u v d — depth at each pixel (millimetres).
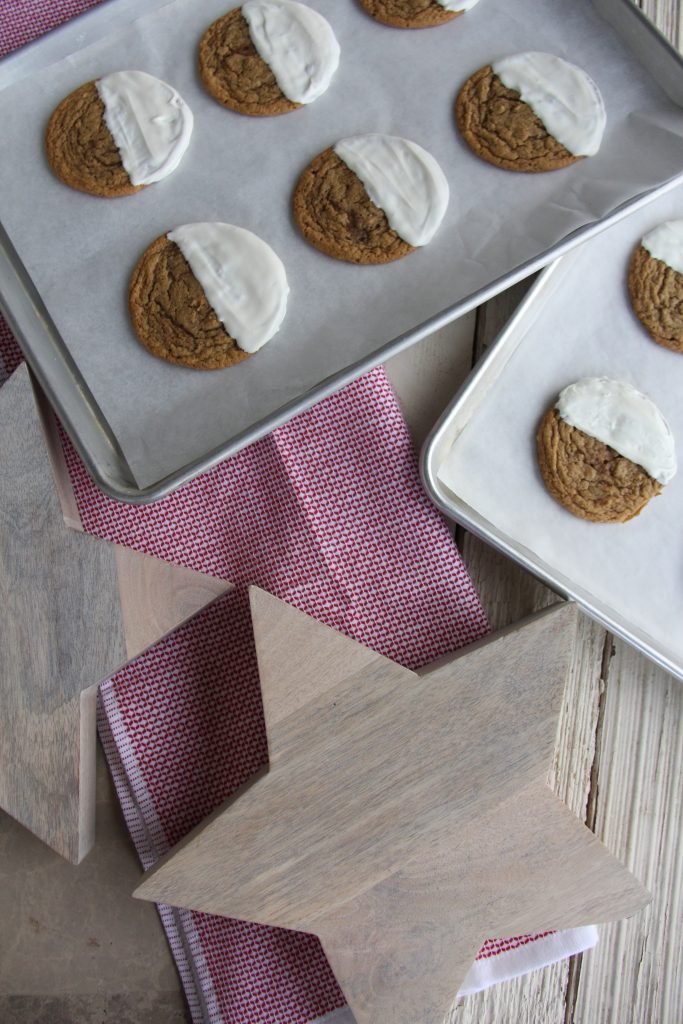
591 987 762
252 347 679
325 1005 716
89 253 692
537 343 730
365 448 714
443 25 718
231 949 719
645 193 668
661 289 729
